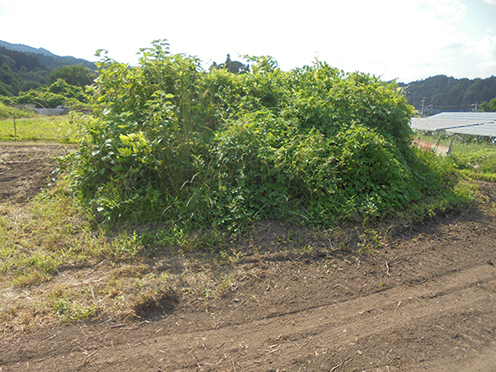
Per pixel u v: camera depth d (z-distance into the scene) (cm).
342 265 396
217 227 438
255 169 496
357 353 272
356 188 514
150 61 560
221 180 480
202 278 360
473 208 578
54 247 407
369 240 445
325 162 503
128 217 460
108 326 294
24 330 284
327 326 303
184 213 453
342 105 622
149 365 256
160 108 505
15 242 418
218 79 664
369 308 329
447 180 676
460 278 387
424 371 259
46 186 576
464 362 269
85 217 468
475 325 312
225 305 326
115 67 561
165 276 357
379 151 523
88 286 341
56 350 267
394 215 496
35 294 329
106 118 537
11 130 1100
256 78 673
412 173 612
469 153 999
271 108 634
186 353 269
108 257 389
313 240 433
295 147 510
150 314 312
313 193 494
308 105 577
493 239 481
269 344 280
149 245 408
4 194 545
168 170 493
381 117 639
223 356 267
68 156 550
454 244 460
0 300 319
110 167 508
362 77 695
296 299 338
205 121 590
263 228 444
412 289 363
